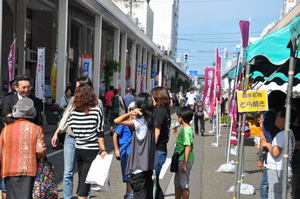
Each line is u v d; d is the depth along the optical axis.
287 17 19.66
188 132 5.36
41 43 25.12
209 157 10.84
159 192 5.25
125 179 5.65
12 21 20.64
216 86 13.16
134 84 35.19
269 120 5.34
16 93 5.48
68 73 27.12
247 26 6.54
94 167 5.12
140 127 4.76
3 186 5.28
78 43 30.14
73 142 5.51
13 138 4.15
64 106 10.91
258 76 10.14
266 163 4.75
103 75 30.55
